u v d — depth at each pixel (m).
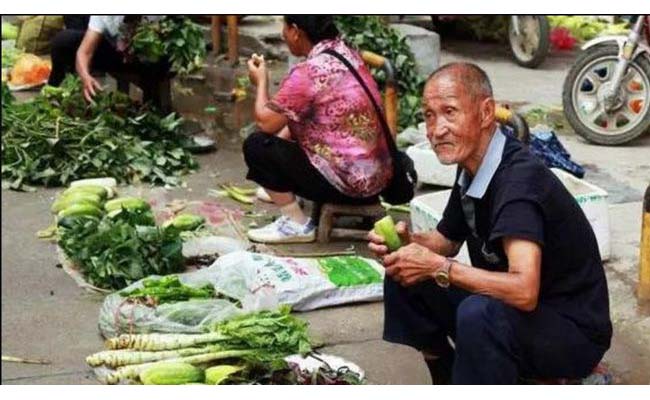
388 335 3.99
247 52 10.30
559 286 3.57
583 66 7.38
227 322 4.44
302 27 5.43
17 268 5.42
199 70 9.67
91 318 4.89
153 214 6.07
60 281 5.28
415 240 3.93
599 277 3.62
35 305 5.02
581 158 7.16
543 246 3.45
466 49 10.80
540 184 3.45
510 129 5.09
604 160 7.12
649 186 4.84
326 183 5.54
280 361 4.20
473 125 3.49
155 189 6.62
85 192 6.16
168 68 7.59
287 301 4.84
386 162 5.55
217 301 4.64
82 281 5.24
